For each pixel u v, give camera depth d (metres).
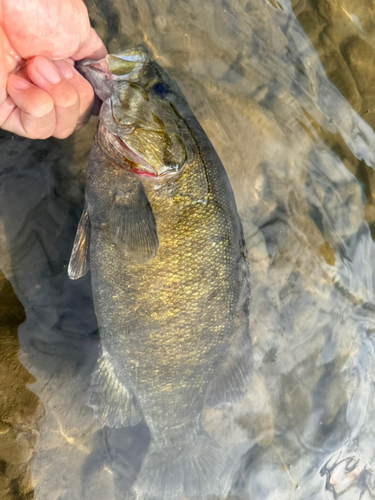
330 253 0.48
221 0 0.45
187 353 0.34
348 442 0.46
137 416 0.37
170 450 0.37
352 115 0.50
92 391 0.36
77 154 0.41
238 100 0.46
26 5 0.29
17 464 0.34
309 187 0.48
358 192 0.50
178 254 0.32
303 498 0.43
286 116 0.47
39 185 0.40
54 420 0.36
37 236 0.39
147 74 0.34
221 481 0.39
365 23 0.49
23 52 0.31
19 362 0.36
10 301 0.37
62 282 0.39
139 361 0.34
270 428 0.43
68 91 0.30
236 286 0.35
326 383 0.46
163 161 0.33
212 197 0.33
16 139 0.39
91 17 0.41
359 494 0.45
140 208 0.32
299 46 0.48
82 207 0.41
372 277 0.50
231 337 0.35
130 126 0.33
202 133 0.35
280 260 0.46
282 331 0.45
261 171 0.46
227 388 0.36
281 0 0.48
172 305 0.32
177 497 0.37
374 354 0.49
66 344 0.38
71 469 0.36
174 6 0.44
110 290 0.34
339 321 0.48
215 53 0.45
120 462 0.38
